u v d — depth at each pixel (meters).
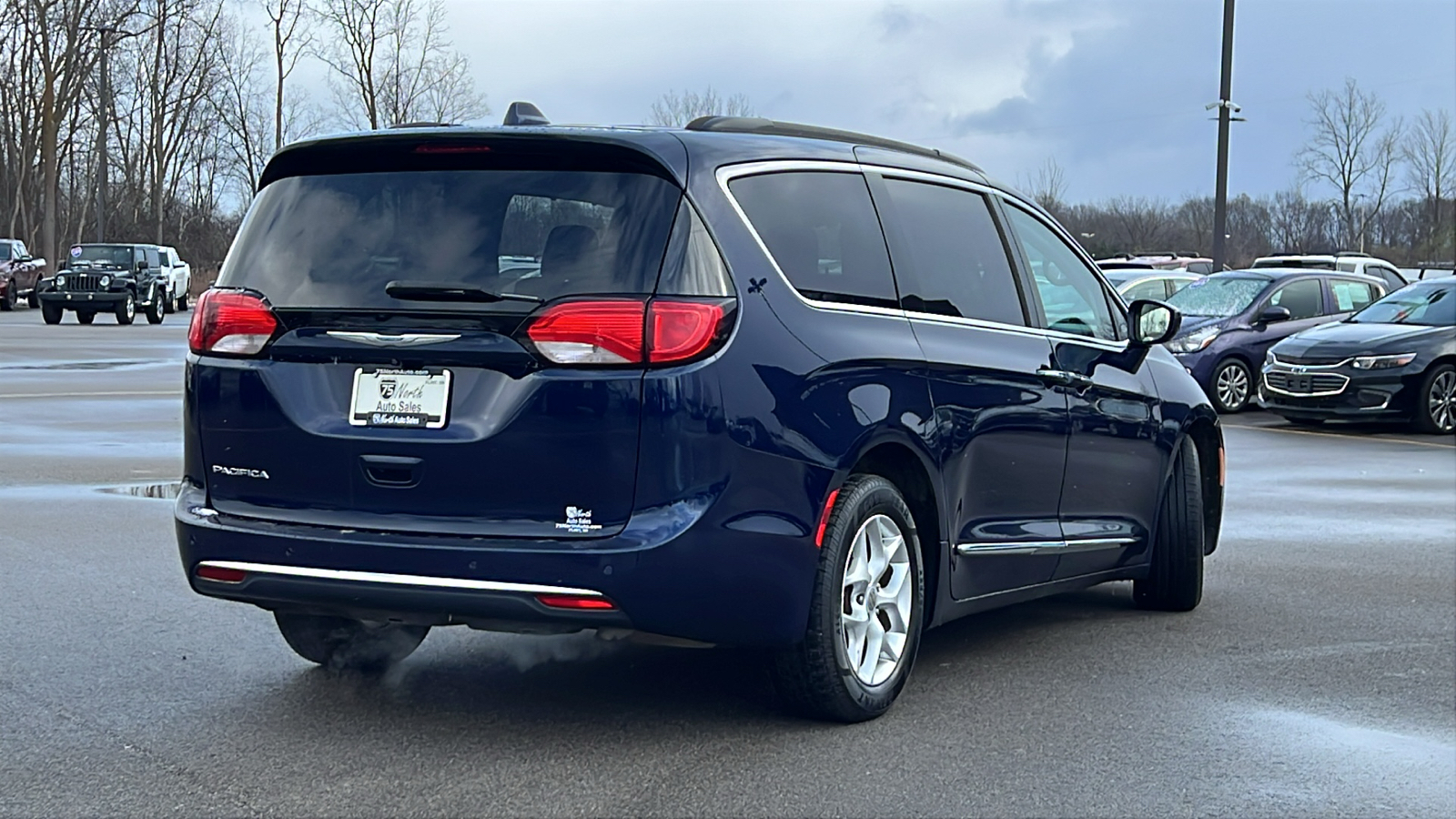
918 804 4.13
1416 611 6.89
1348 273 19.83
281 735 4.61
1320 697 5.38
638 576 4.20
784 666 4.65
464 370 4.36
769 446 4.39
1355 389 15.90
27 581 6.70
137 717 4.76
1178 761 4.60
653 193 4.41
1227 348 18.23
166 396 15.94
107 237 66.00
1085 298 6.35
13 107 62.31
